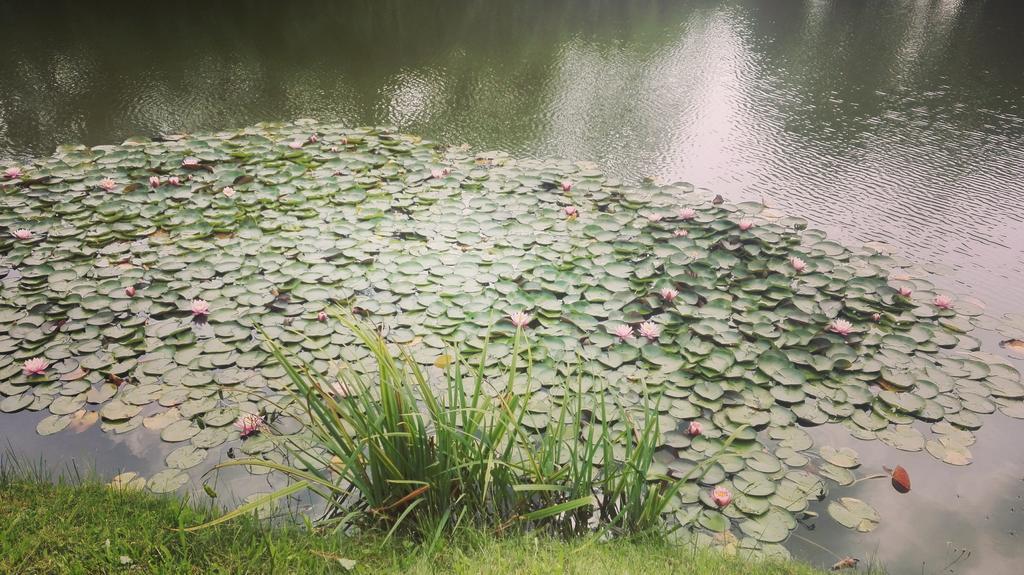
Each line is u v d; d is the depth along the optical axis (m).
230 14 9.21
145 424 2.79
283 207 4.46
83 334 3.29
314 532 2.20
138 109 6.17
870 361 3.18
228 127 5.84
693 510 2.44
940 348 3.28
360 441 2.19
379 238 4.12
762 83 7.19
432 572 1.98
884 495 2.54
